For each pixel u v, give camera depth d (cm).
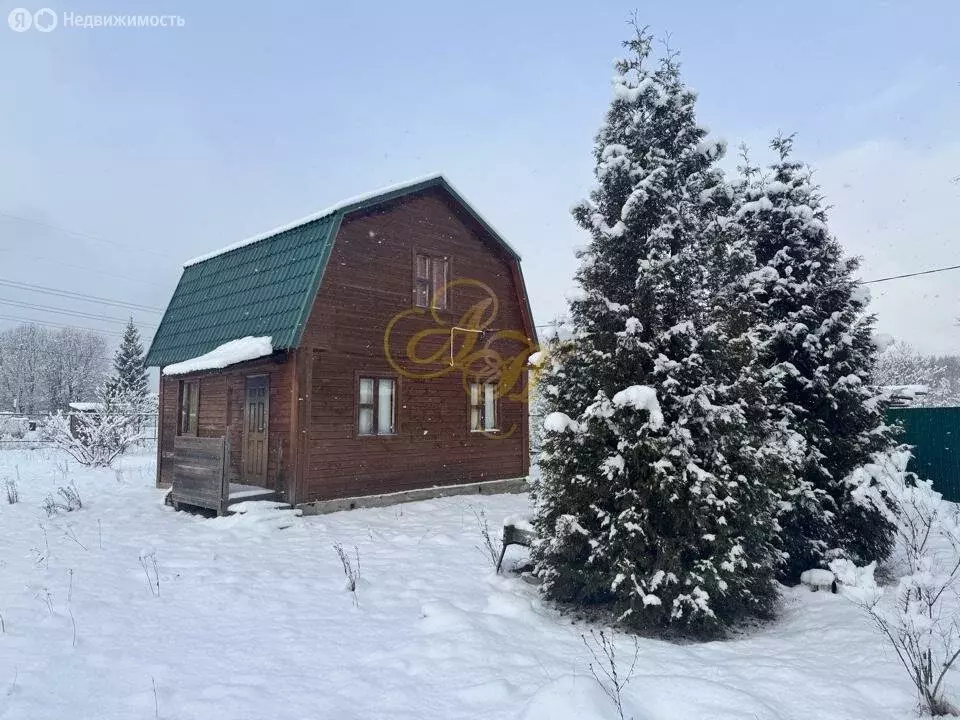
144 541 933
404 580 738
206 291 1515
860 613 602
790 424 841
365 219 1331
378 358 1334
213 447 1138
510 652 499
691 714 391
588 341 668
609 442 650
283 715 402
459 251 1529
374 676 461
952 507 1130
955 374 5159
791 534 805
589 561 625
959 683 429
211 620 592
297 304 1192
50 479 1695
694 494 588
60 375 6581
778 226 949
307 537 987
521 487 1622
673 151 699
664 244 652
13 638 529
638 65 707
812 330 889
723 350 641
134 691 437
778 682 440
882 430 855
